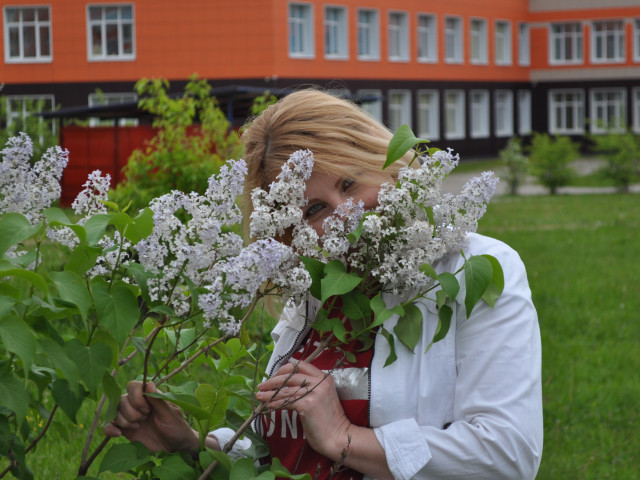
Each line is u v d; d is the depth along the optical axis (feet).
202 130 35.81
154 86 35.86
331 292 5.64
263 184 6.66
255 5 103.19
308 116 6.47
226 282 5.53
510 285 6.19
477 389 6.03
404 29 126.00
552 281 33.50
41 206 5.80
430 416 6.15
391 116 125.18
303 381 6.07
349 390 6.27
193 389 6.96
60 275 5.25
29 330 4.95
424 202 5.88
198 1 103.71
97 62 105.81
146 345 5.98
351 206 6.02
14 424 6.08
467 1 136.67
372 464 6.04
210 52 104.12
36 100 106.93
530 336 6.11
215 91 57.62
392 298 6.28
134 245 5.75
